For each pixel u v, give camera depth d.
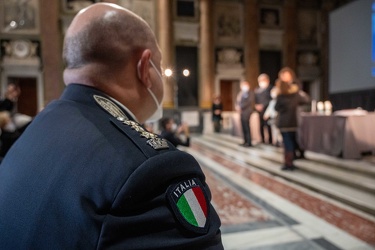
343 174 3.96
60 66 12.12
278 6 14.24
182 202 0.46
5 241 0.49
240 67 13.80
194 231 0.45
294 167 4.64
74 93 0.62
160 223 0.43
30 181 0.51
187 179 0.49
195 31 13.17
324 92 14.88
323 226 2.61
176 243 0.43
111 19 0.62
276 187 3.93
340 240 2.33
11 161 0.59
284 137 4.57
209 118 12.88
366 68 9.68
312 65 14.81
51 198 0.46
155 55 0.69
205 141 9.51
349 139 4.49
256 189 3.85
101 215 0.43
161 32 12.49
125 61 0.63
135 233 0.42
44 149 0.54
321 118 5.03
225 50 13.60
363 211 2.96
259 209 3.08
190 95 13.05
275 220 2.77
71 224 0.43
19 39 11.74
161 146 0.52
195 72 13.20
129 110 0.65
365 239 2.33
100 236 0.41
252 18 13.80
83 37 0.61
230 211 3.04
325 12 14.73
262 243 2.30
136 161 0.47
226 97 15.01
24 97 13.14
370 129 4.62
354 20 10.12
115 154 0.48
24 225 0.47
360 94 10.96
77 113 0.58
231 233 2.49
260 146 6.84
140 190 0.43
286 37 14.29
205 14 13.13
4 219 0.51
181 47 13.02
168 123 3.89
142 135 0.54
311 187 3.76
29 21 11.86
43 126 0.60
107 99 0.61
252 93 6.83
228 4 13.63
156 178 0.45
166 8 12.48
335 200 3.33
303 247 2.22
